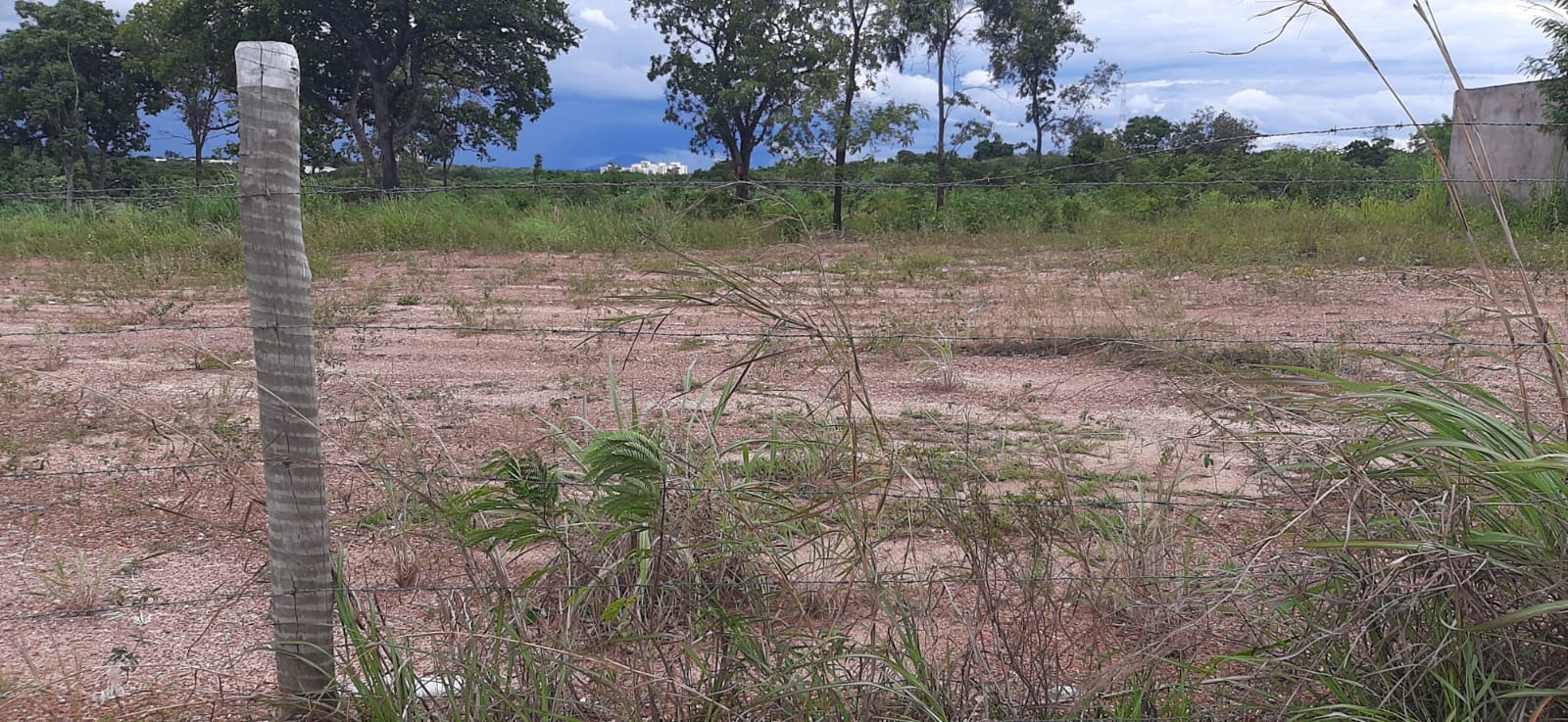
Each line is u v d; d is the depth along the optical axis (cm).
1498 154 2011
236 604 359
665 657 268
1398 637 256
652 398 650
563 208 1981
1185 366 691
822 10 2514
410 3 3619
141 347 853
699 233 1706
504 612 277
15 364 766
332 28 3772
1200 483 467
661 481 264
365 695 261
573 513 291
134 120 4891
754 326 904
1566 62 1786
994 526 301
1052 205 2441
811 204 2347
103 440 564
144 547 414
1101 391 668
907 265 1442
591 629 276
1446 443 251
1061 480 350
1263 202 2219
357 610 283
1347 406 282
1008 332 842
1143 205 2402
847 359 276
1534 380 628
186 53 3731
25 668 312
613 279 1309
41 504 457
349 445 534
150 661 318
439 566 369
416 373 741
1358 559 262
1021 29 3516
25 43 4534
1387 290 1105
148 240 1708
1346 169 2269
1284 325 879
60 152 4497
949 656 281
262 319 254
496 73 4106
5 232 1852
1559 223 1678
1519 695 231
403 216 1880
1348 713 250
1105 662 292
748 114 2766
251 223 250
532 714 259
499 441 547
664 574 282
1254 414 324
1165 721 255
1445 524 243
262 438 260
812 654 264
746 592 275
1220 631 306
